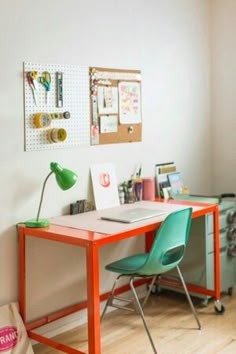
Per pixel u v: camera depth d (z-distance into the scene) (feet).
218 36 14.11
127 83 11.67
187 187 13.75
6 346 8.90
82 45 10.51
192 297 12.07
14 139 9.32
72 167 10.47
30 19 9.45
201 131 14.16
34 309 9.91
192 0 13.52
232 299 12.05
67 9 10.14
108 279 11.44
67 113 10.17
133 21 11.73
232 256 12.32
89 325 8.01
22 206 9.53
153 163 12.59
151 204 11.36
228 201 12.64
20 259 9.34
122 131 11.62
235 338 9.84
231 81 13.98
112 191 11.27
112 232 8.57
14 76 9.24
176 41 13.06
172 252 9.94
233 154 14.16
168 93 12.91
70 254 10.55
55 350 9.52
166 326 10.48
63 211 10.31
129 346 9.59
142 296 12.26
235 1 13.70
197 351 9.30
